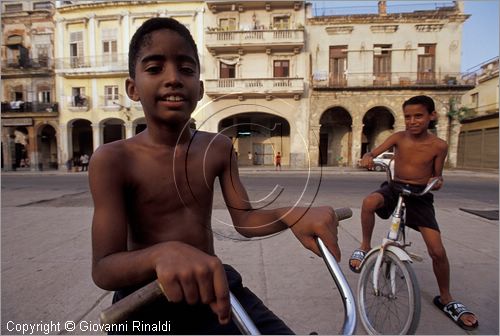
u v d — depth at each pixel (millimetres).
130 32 19766
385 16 18203
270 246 3924
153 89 869
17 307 2445
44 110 21250
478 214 5641
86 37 20438
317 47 18594
